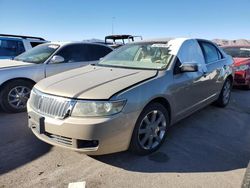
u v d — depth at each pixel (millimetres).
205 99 4844
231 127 4652
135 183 2867
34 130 3461
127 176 3002
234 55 8984
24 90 5488
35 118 3281
